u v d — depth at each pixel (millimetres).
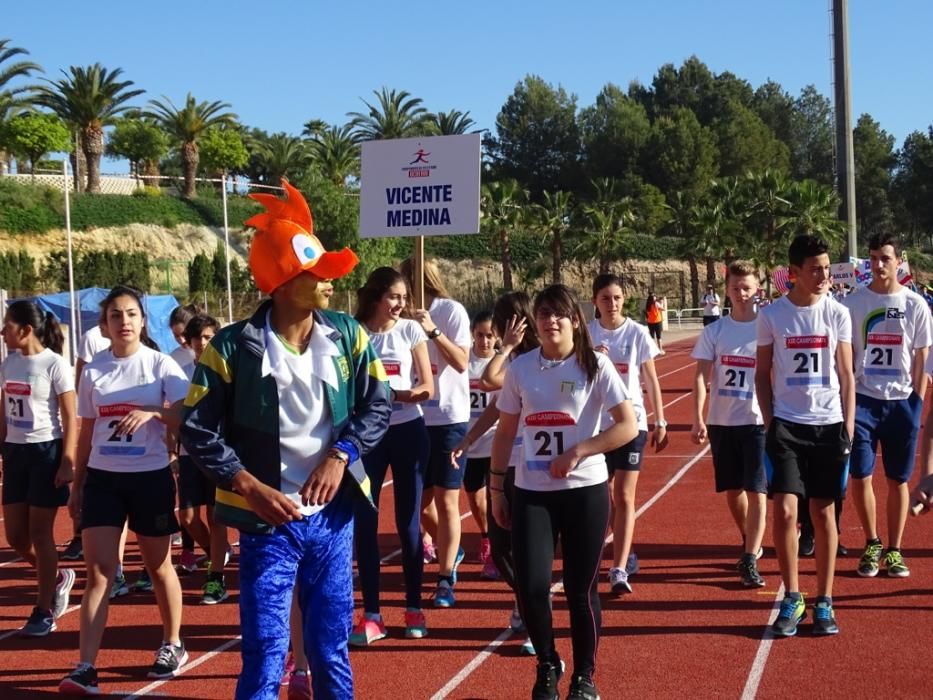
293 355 3957
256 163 82125
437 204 7719
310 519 3955
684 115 91812
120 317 5797
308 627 3992
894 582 7195
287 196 4078
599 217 62688
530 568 4863
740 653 5801
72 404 6559
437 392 6984
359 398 4105
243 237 62781
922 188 96312
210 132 66688
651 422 17219
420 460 6395
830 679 5328
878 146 102812
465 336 7109
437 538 7141
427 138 7785
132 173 69500
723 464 7613
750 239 61781
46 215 54594
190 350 8930
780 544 6141
